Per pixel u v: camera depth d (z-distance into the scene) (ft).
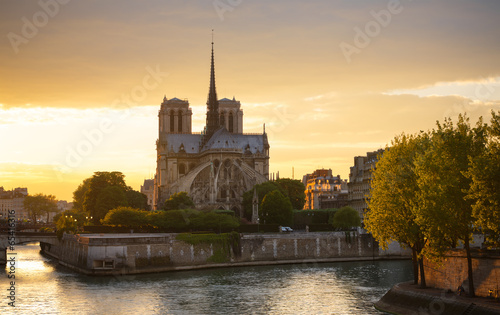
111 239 557.74
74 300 421.59
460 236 317.01
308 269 612.70
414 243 361.92
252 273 576.20
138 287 479.00
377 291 452.76
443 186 311.06
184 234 617.21
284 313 376.48
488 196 280.10
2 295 439.22
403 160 368.27
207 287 479.00
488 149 307.78
